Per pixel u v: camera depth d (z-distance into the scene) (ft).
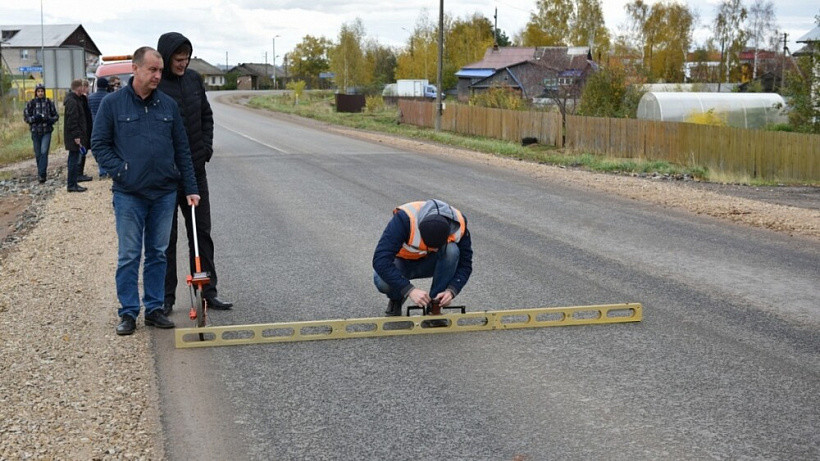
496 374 17.60
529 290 24.93
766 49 284.61
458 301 23.62
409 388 16.79
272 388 16.84
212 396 16.40
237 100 267.39
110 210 40.29
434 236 19.49
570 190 50.75
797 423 14.97
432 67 262.47
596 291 24.88
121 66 61.87
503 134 118.11
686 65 303.27
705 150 78.02
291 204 42.65
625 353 18.99
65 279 26.04
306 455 13.73
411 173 59.00
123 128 19.89
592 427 14.80
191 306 22.12
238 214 39.40
